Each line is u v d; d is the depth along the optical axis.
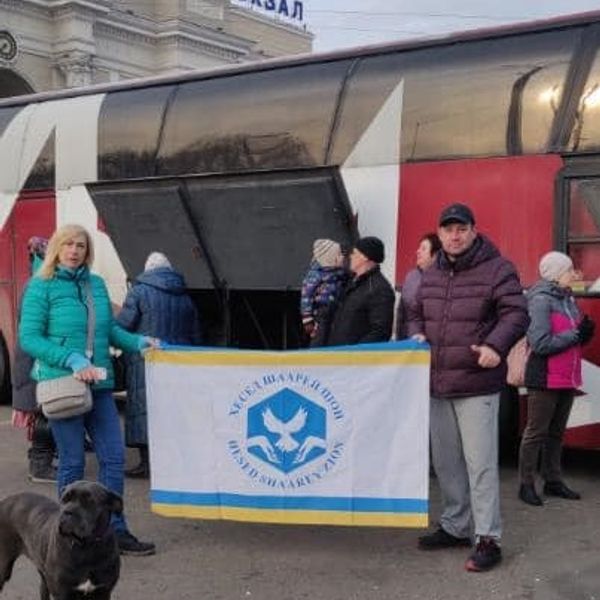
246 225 8.88
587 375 7.34
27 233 10.98
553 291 6.64
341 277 7.35
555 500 6.94
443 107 7.94
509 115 7.63
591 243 7.27
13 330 11.26
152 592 5.21
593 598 5.02
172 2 43.28
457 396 5.41
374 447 5.64
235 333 9.42
